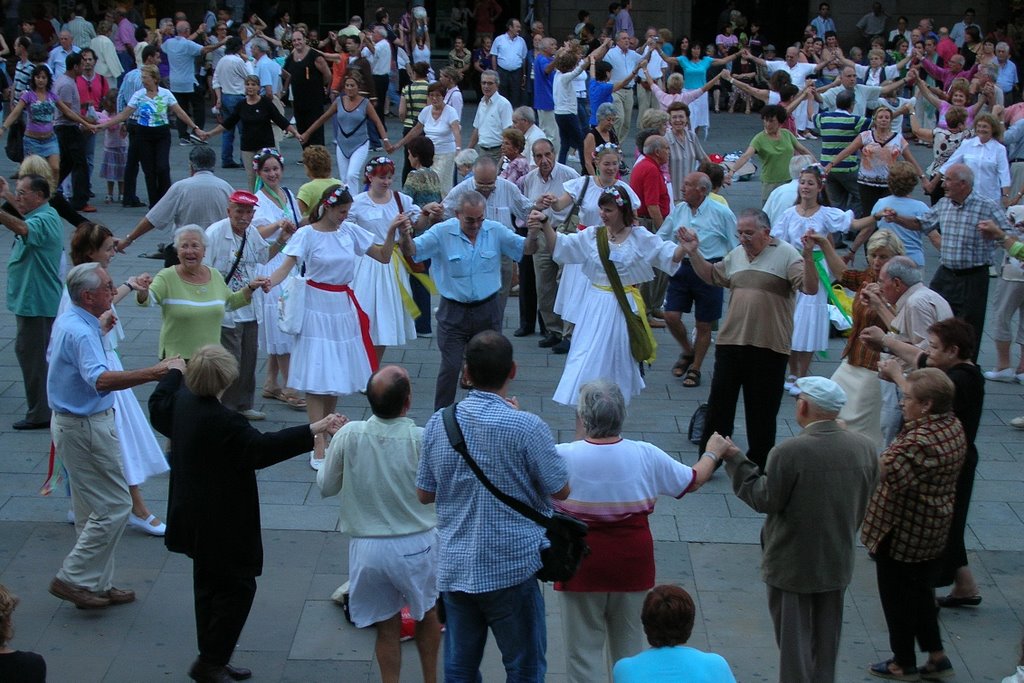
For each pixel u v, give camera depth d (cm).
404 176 1522
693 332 1185
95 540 652
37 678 466
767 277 790
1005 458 894
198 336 781
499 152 1527
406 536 561
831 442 543
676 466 555
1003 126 1345
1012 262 1020
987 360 1118
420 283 1123
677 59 2072
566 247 845
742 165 1316
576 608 556
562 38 2817
